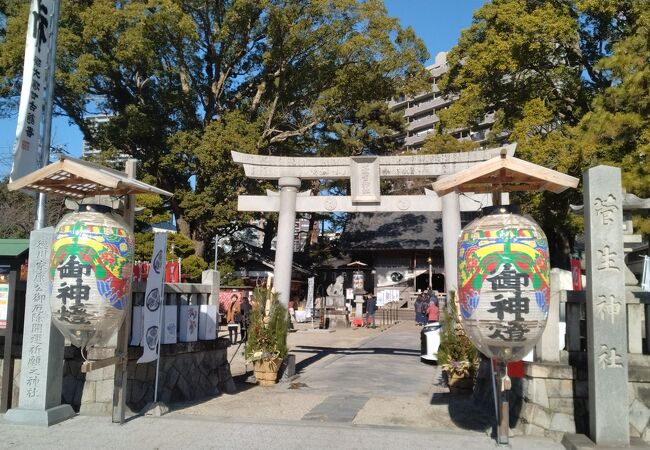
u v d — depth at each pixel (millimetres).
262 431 7062
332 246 43125
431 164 12453
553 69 22609
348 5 26172
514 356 6207
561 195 21328
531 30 20859
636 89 14281
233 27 28844
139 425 7254
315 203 13039
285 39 28125
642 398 6516
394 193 36844
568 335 6992
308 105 32000
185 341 9133
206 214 29016
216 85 31266
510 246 6066
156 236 7945
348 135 38531
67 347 8180
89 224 6785
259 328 11508
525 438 6715
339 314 30750
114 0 26453
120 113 30438
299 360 14719
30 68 10117
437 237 37094
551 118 21250
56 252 6750
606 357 6215
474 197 12844
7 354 7793
